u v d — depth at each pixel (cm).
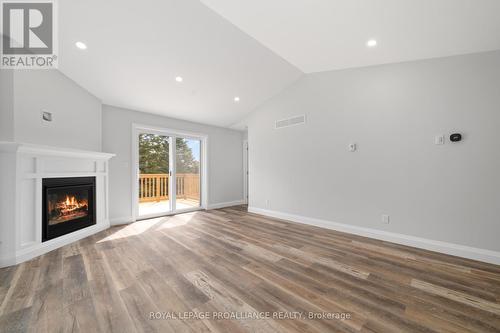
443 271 203
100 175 342
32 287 176
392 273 200
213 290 172
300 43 258
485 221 223
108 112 377
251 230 341
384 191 289
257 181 472
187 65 302
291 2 193
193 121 501
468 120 231
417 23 196
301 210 387
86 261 226
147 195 445
